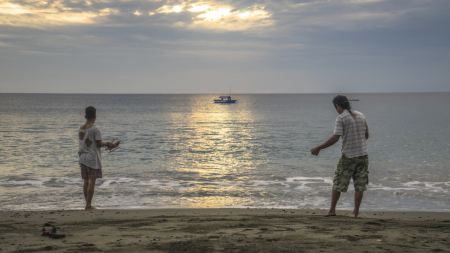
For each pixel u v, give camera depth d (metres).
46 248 2.88
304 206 7.20
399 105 90.12
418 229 3.87
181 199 7.81
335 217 5.08
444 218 5.82
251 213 6.10
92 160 6.18
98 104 115.50
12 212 5.95
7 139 21.77
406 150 16.92
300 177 10.69
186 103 130.00
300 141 21.64
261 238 3.30
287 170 11.98
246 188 9.10
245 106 100.25
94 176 6.23
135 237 3.39
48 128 29.98
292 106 98.69
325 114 57.19
